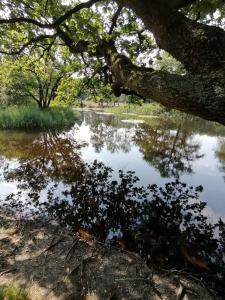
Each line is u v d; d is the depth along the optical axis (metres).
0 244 3.57
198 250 3.86
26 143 11.43
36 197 5.69
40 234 3.91
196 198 5.94
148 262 3.51
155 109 30.11
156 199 5.84
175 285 2.99
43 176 7.24
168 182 7.02
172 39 2.42
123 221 4.75
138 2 2.58
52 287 2.83
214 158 9.97
